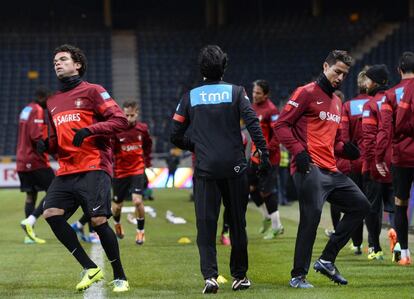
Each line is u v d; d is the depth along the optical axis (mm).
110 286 12133
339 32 56156
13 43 57375
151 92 54906
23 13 59688
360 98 16344
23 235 20969
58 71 11602
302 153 11625
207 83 11586
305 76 53594
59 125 11445
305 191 11750
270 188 19234
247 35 57406
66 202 11453
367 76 15383
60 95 11586
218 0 58875
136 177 18734
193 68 56219
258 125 11266
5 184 44656
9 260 15695
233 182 11375
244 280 11586
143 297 10945
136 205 18453
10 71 55438
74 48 11680
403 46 53219
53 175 20094
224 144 11352
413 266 14031
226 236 18266
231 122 11406
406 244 14180
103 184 11398
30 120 19734
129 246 18109
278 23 58094
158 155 45219
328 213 26688
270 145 19000
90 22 59625
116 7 60125
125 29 60312
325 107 11898
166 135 49469
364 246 17391
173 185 43094
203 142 11398
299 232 11797
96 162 11406
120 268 11695
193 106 11516
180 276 13227
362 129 15359
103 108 11398
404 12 57844
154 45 57938
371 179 15078
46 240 19672
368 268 13820
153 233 21266
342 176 12008
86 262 11367
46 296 11289
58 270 14195
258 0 59344
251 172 19219
